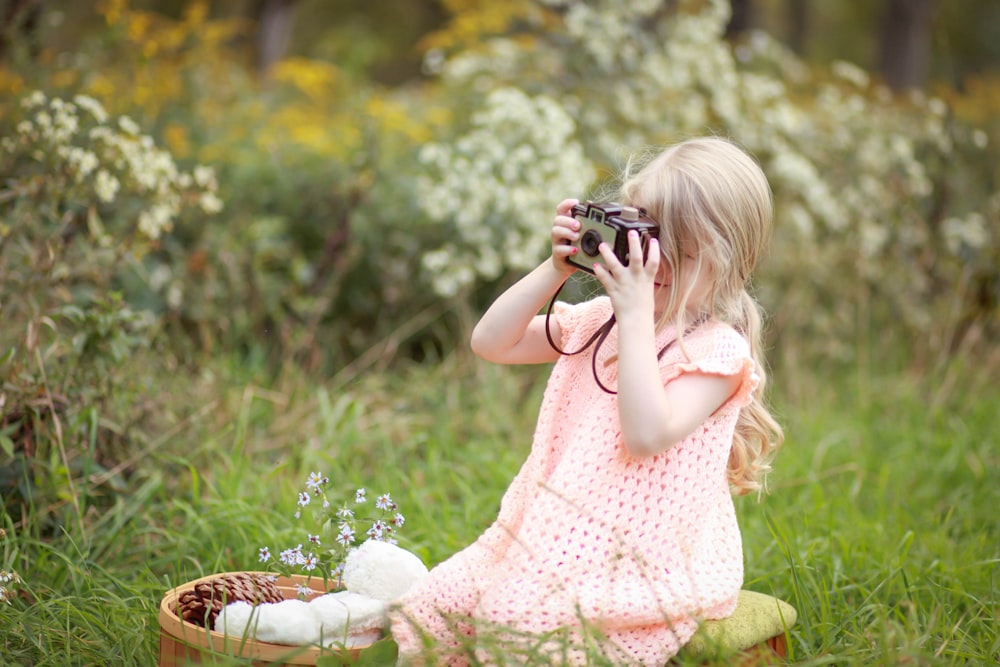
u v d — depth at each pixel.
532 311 2.19
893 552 2.99
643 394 1.91
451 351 4.56
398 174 4.89
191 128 5.02
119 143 3.27
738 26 9.12
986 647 2.39
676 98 5.32
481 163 4.41
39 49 4.10
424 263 4.40
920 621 2.57
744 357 2.01
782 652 2.20
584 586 1.95
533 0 5.62
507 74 5.24
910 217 5.74
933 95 6.88
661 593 1.96
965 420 4.72
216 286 4.24
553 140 4.48
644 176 2.13
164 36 5.17
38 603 2.33
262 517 2.97
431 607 2.02
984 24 15.55
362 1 13.45
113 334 2.91
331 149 5.00
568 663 1.84
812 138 5.75
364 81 7.33
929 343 5.37
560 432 2.16
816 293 5.67
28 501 2.77
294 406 3.83
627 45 5.21
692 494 2.03
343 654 1.93
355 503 2.38
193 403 3.47
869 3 15.04
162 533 2.82
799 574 2.71
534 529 2.01
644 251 1.99
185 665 1.96
